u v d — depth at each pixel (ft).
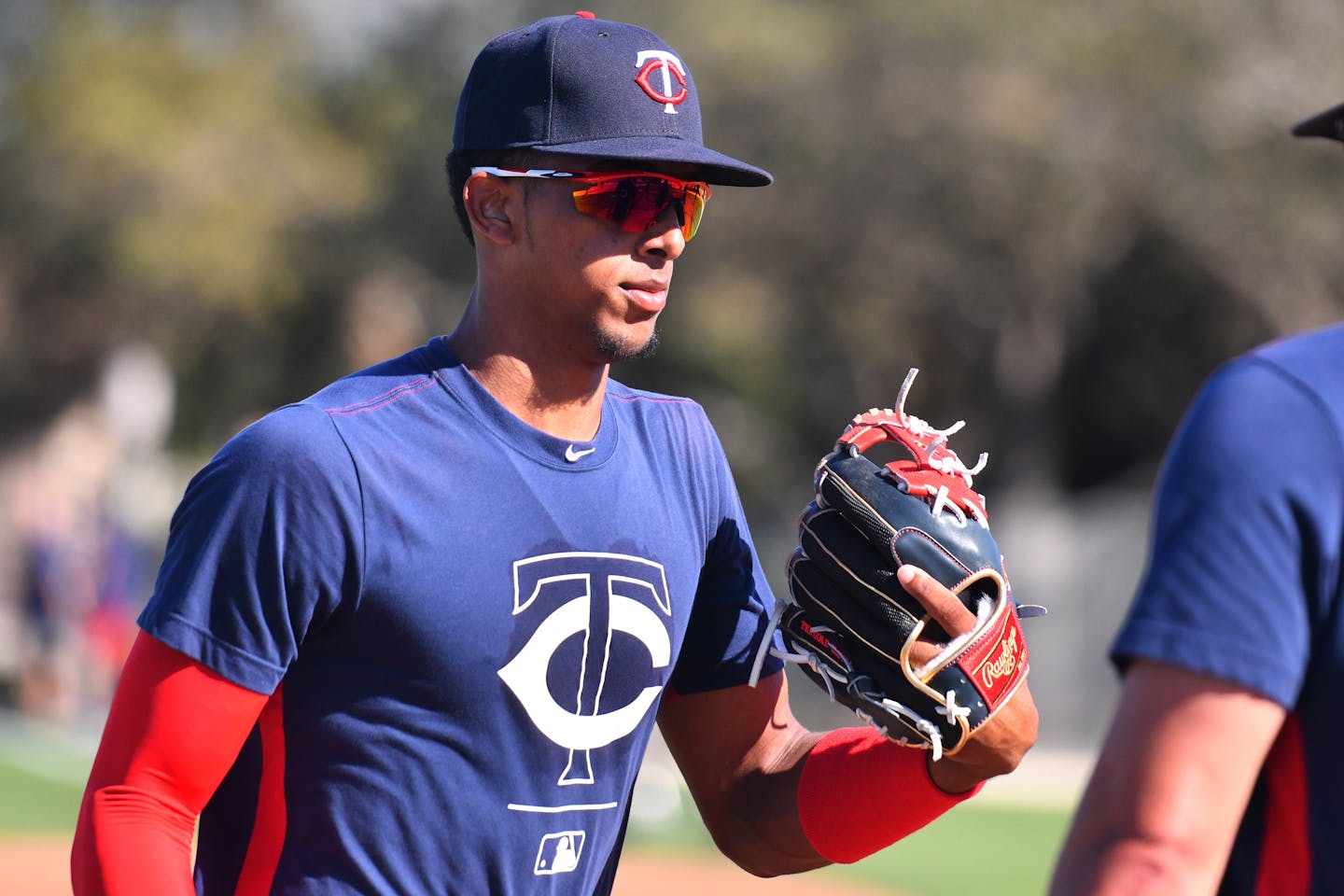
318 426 28.99
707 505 33.65
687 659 34.73
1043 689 207.00
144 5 374.63
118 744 28.86
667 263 31.09
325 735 29.40
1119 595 203.51
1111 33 246.68
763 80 258.57
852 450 31.22
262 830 29.99
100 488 205.36
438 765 29.30
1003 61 245.65
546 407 30.91
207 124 353.72
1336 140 26.07
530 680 29.71
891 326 276.21
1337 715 21.08
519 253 30.58
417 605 28.96
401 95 382.83
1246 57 243.40
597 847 31.32
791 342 294.25
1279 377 21.90
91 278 369.71
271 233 351.67
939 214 257.96
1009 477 284.41
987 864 103.09
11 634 281.13
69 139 344.49
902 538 29.99
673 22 271.28
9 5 369.50
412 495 29.19
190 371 390.63
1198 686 21.06
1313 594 21.07
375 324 362.33
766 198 264.52
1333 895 21.39
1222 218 247.91
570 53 30.50
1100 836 21.34
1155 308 281.54
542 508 30.12
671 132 30.55
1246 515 21.22
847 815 33.40
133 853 28.04
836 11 271.08
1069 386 297.12
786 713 35.42
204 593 28.63
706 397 332.19
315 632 29.25
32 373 386.52
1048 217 251.80
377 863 29.30
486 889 29.89
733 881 95.96
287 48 387.34
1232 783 20.89
